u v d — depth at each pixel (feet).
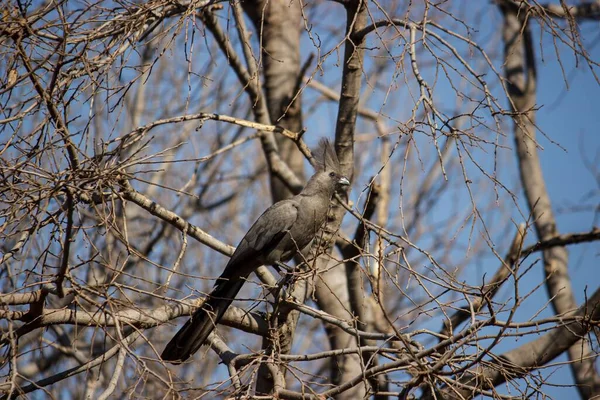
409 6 32.09
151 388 33.35
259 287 34.32
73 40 29.81
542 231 55.77
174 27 34.81
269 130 38.45
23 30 28.66
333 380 44.37
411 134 28.02
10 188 26.71
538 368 27.09
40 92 27.71
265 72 53.62
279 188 52.01
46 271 33.47
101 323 30.17
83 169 27.40
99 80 29.73
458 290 26.11
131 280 49.21
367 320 44.14
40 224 27.61
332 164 40.27
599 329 28.43
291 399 28.94
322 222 39.58
